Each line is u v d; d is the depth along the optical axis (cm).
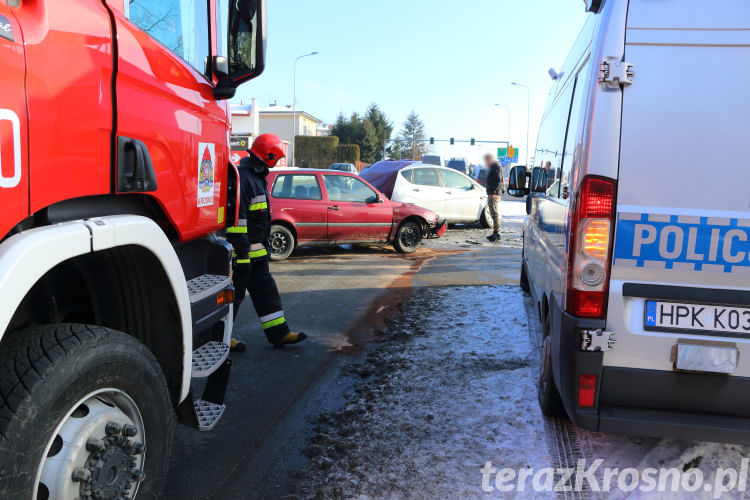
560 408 339
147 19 222
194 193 261
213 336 301
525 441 319
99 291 230
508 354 464
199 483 281
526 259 618
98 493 176
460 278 809
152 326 233
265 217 481
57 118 164
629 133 248
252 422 350
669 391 253
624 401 257
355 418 353
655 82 246
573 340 257
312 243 976
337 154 6856
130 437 188
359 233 1002
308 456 308
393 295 694
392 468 293
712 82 244
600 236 252
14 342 167
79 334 173
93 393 175
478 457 303
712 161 245
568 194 281
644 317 253
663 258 249
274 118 7244
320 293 704
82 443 170
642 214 248
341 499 267
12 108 146
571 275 259
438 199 1369
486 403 369
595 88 252
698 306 250
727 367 247
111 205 204
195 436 331
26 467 152
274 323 487
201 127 269
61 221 177
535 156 577
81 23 177
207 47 285
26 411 151
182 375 236
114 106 193
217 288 282
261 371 438
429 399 378
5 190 144
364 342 509
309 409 369
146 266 218
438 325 557
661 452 308
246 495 271
